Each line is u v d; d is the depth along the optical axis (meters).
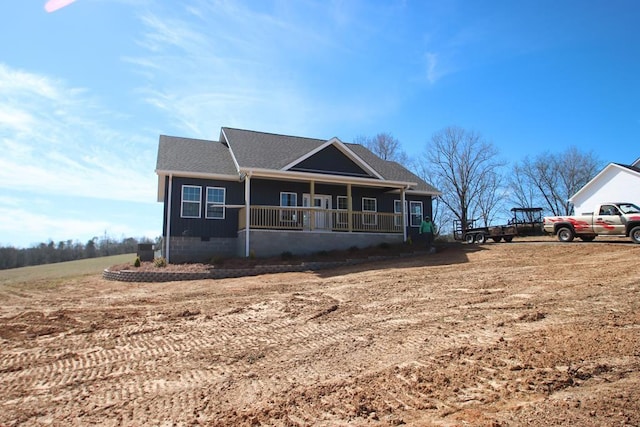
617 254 13.48
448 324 6.93
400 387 4.54
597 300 7.71
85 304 10.29
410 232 23.83
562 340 5.65
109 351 6.36
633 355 4.98
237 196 19.58
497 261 14.48
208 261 17.31
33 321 8.40
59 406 4.36
